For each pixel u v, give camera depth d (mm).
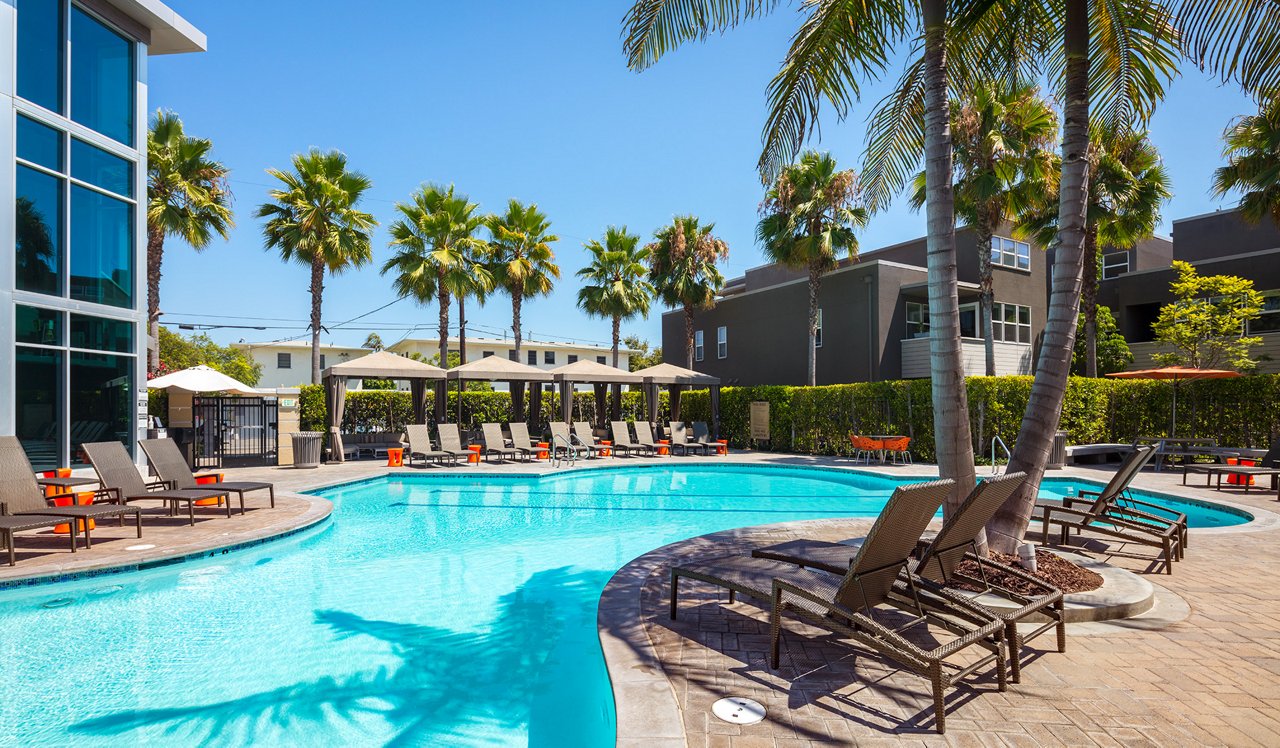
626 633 4125
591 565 6887
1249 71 5199
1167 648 3850
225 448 19938
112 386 10133
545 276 25938
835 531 7570
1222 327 18875
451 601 5609
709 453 19453
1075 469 14164
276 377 45000
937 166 5133
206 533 7375
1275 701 3131
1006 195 16688
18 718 3508
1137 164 16891
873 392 17109
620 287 25906
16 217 8633
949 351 5121
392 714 3570
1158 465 14352
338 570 6648
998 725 2885
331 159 21031
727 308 27172
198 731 3369
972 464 5168
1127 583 4914
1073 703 3109
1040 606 3615
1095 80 6922
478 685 3961
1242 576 5523
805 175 19578
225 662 4281
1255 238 22547
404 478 14195
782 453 19375
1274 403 14844
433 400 21438
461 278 23266
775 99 6453
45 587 5660
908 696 3207
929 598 3781
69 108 9359
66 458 9305
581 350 46312
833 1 5875
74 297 9500
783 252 19938
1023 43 6738
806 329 23391
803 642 3986
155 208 18422
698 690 3262
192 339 44344
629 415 25219
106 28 10086
